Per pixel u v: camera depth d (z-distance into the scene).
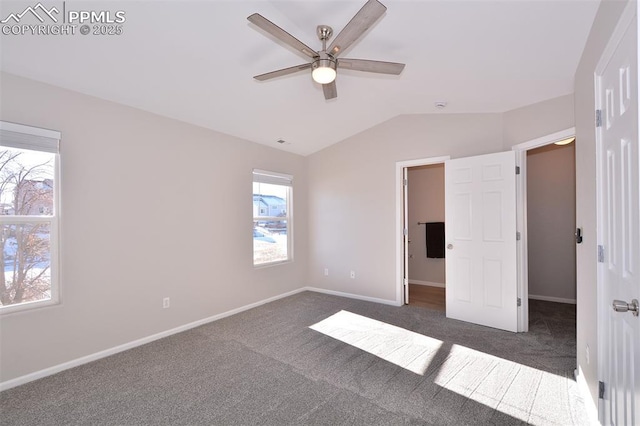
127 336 3.03
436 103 3.68
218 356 2.84
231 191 4.09
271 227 4.79
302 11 2.15
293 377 2.46
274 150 4.76
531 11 1.86
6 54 2.22
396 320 3.77
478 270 3.58
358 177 4.76
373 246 4.62
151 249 3.24
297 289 5.15
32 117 2.48
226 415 2.00
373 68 2.26
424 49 2.48
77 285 2.71
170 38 2.30
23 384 2.38
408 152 4.27
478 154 3.77
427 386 2.32
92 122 2.82
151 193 3.24
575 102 2.35
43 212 2.58
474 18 2.01
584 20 1.84
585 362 2.08
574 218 4.58
